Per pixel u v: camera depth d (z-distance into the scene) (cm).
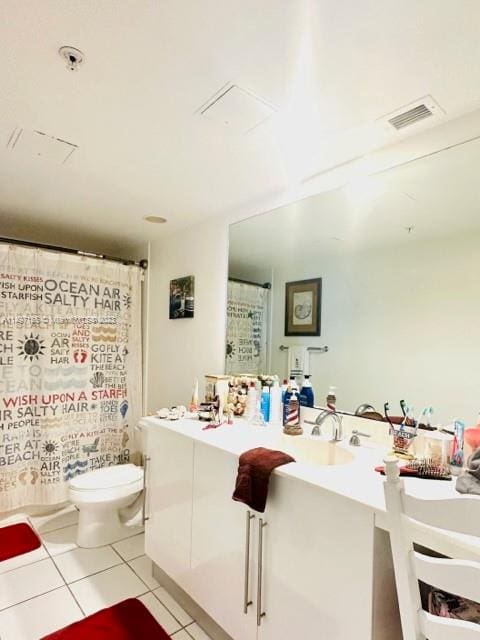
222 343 243
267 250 218
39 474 263
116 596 182
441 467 128
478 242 139
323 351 191
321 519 113
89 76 120
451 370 146
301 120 143
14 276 257
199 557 161
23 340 259
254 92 127
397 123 145
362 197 175
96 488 221
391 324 165
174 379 283
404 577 82
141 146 165
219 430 180
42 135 157
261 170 187
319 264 193
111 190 214
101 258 299
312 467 129
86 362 287
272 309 215
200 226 267
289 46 106
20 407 257
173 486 180
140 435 303
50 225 278
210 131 152
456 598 105
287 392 188
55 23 100
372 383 170
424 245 154
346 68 115
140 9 96
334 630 108
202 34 103
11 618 165
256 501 128
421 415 152
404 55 109
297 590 119
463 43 104
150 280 319
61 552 219
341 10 94
